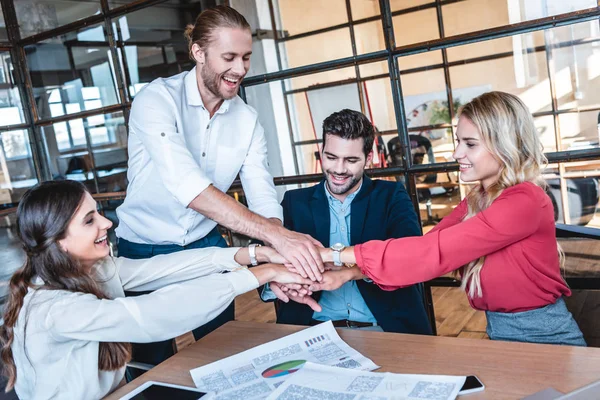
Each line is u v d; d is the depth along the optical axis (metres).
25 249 1.34
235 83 1.76
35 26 3.23
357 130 1.72
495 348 1.17
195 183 1.65
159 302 1.31
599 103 2.09
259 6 2.58
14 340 1.33
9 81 3.37
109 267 1.54
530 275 1.40
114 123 3.16
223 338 1.43
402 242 1.46
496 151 1.42
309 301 1.63
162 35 4.15
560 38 2.14
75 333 1.23
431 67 2.42
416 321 1.73
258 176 2.04
